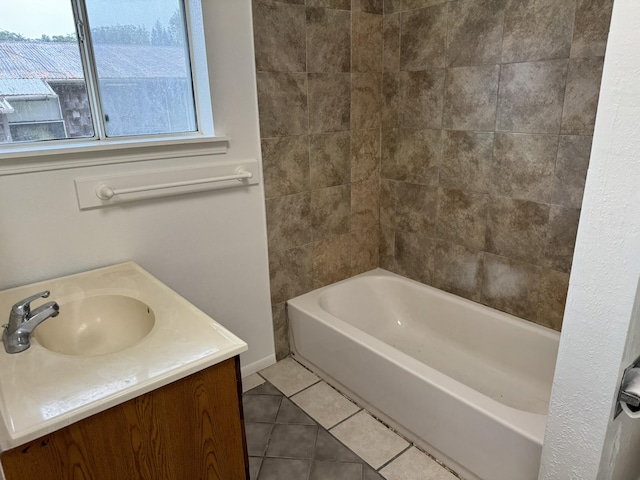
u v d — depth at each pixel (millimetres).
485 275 2254
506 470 1505
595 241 670
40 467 895
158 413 1039
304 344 2363
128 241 1779
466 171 2203
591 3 1618
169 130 1894
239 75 1926
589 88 1687
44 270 1602
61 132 1646
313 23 2109
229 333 1203
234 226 2090
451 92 2168
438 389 1658
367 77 2408
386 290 2680
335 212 2486
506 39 1901
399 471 1719
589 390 744
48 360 1075
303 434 1921
